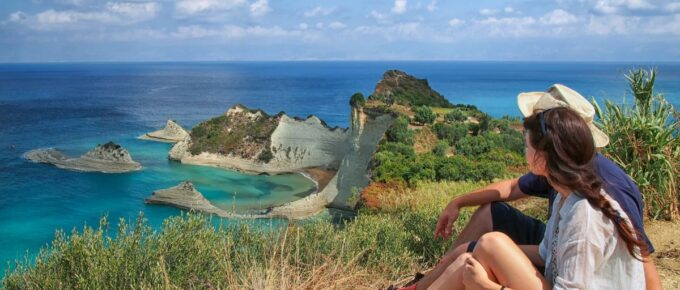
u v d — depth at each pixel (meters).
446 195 17.16
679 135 7.87
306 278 5.23
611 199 2.89
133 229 5.66
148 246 5.36
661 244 6.64
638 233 2.93
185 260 5.23
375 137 55.97
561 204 3.10
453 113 61.03
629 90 8.31
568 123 2.86
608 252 2.88
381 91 77.38
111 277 4.78
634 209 2.97
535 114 3.07
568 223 2.89
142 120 135.75
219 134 75.12
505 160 38.06
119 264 4.90
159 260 4.99
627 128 7.83
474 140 48.06
